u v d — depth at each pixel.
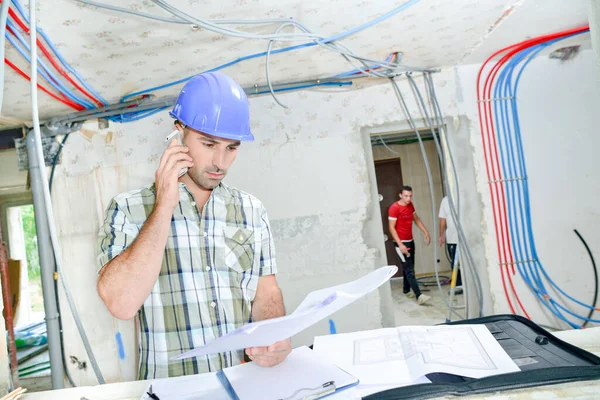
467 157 3.12
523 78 3.11
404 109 3.12
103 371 3.07
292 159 3.15
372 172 3.15
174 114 0.98
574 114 3.08
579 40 2.91
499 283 3.08
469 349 0.68
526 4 2.20
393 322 3.08
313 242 3.14
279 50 2.35
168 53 2.25
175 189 0.88
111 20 1.84
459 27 2.41
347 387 0.60
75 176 3.14
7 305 3.07
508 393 0.55
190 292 1.02
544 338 0.69
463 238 3.07
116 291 0.83
